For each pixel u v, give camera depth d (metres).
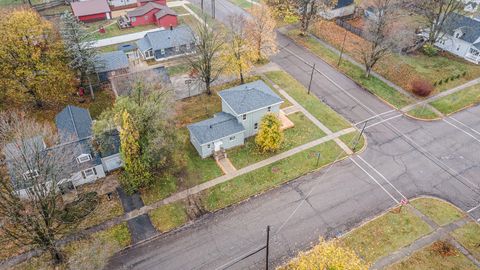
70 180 34.91
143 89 39.25
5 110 45.50
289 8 67.12
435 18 60.97
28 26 42.34
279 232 33.06
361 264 26.02
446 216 34.56
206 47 47.62
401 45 52.47
